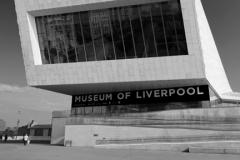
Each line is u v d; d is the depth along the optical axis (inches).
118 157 637.3
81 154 708.0
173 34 979.9
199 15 1104.2
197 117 945.5
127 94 1212.5
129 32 1030.4
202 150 738.8
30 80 1151.6
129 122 1018.7
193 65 957.8
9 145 1091.3
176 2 960.9
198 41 944.3
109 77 1057.5
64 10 1079.6
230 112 902.4
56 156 655.8
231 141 796.0
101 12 1052.5
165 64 991.0
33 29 1139.9
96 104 1272.1
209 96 1061.1
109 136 1023.0
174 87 1119.6
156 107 1133.7
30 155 671.1
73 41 1103.0
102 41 1066.7
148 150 833.5
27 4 1112.8
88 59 1090.1
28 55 1138.0
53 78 1125.7
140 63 1019.9
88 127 1050.1
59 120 1277.1
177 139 939.3
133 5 1010.1
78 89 1221.1
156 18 992.2
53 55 1136.2
